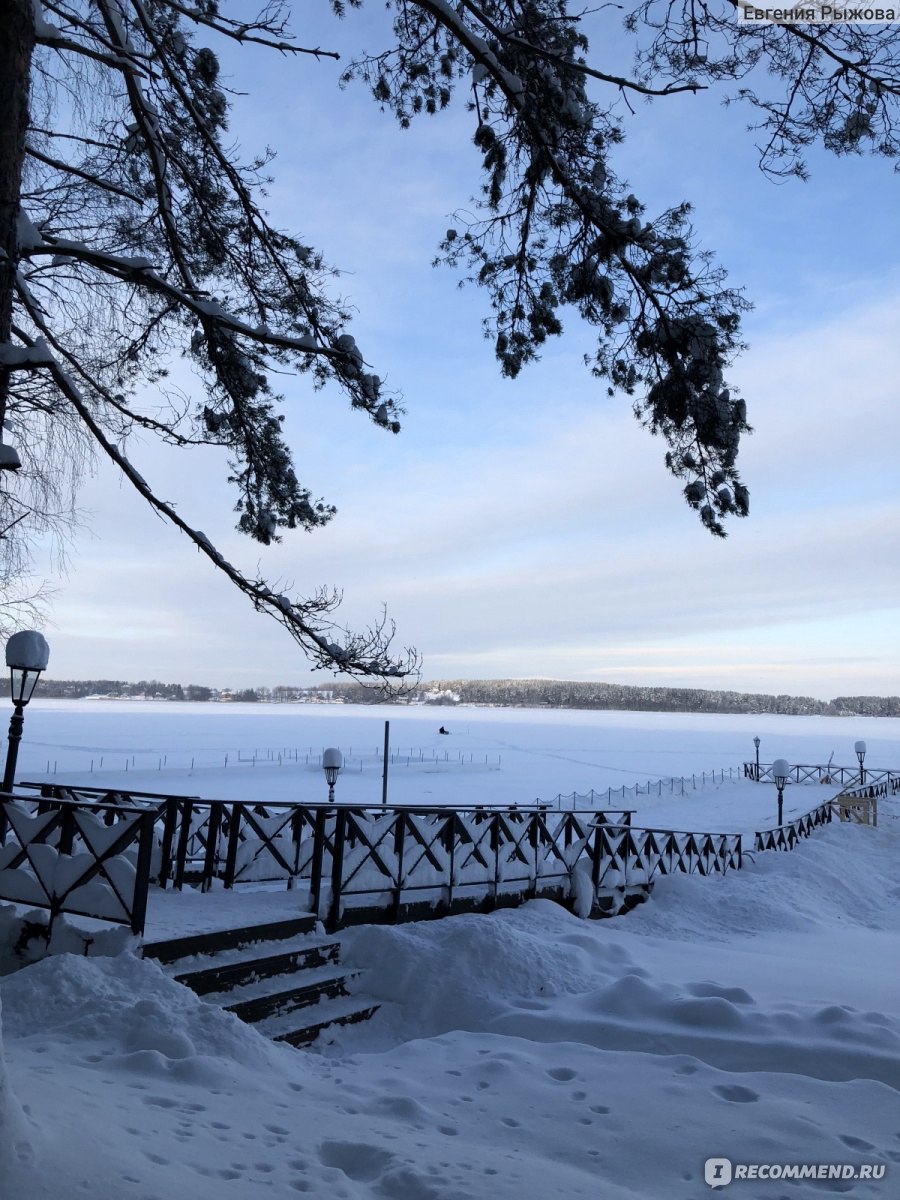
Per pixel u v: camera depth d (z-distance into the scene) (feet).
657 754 281.95
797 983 25.91
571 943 27.76
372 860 27.27
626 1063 17.34
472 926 24.67
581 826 40.11
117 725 383.65
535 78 20.26
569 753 276.82
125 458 25.13
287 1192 10.40
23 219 20.45
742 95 18.84
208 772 157.79
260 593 26.84
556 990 22.86
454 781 165.17
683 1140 13.55
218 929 21.13
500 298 24.13
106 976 17.35
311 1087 15.16
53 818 20.45
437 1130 13.64
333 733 374.84
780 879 55.62
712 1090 15.79
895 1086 16.37
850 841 87.56
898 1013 22.50
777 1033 18.67
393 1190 11.09
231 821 30.07
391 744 294.87
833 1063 17.08
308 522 30.71
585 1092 15.65
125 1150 10.48
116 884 19.25
